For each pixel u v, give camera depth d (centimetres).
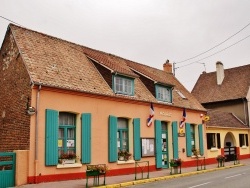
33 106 1304
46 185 1227
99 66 1803
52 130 1352
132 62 2331
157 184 1378
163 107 2050
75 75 1591
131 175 1656
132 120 1789
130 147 1762
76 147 1477
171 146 2086
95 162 1527
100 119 1589
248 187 1225
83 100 1520
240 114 3422
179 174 1714
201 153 2370
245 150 3164
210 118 2802
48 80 1391
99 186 1241
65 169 1390
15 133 1372
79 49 1891
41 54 1541
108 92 1670
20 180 1222
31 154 1270
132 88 1841
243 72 3678
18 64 1443
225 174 1755
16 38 1511
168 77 2608
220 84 3750
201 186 1278
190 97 2558
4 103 1504
